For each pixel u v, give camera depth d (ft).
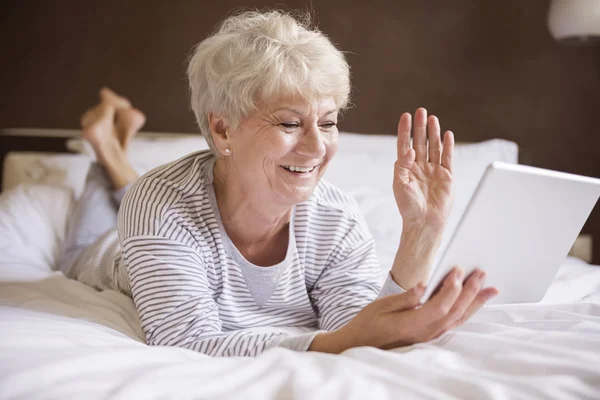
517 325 3.71
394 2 10.85
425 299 3.23
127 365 2.85
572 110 11.03
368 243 4.53
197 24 10.57
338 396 2.50
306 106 3.66
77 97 10.48
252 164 3.78
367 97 10.89
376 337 3.27
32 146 10.20
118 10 10.46
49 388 2.50
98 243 5.91
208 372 2.83
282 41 3.68
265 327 4.22
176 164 4.20
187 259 3.79
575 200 3.49
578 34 9.31
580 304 3.94
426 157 3.77
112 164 6.95
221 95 3.77
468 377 2.61
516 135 11.05
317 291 4.46
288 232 4.28
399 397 2.52
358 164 8.27
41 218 6.94
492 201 3.01
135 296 3.77
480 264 3.31
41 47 10.41
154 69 10.55
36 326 3.31
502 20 10.93
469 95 10.98
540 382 2.59
